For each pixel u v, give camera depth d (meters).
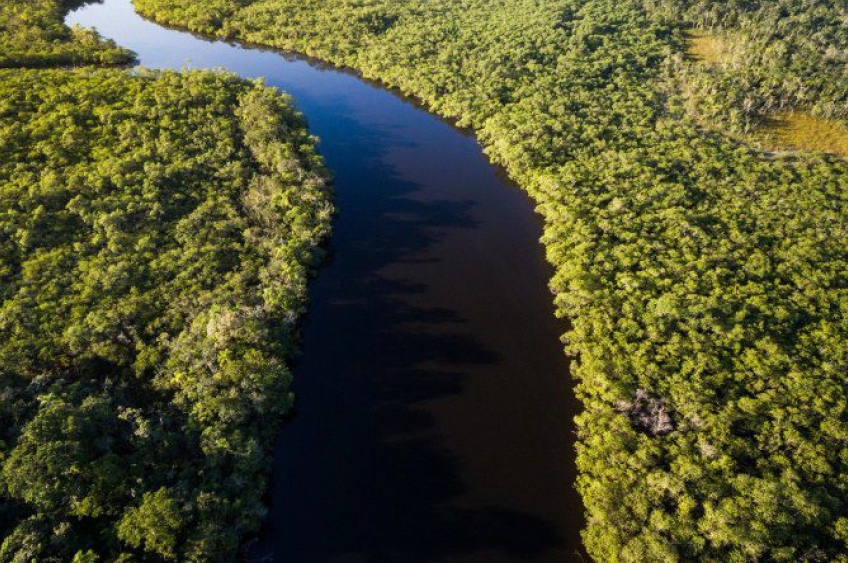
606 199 118.50
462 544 73.81
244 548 71.06
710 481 70.50
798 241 108.12
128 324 87.62
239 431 74.44
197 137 129.00
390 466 81.81
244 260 101.94
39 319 86.25
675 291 96.50
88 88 137.12
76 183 109.31
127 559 59.91
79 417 69.25
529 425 87.00
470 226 124.31
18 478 62.69
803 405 79.19
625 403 80.56
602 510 69.81
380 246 118.69
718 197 120.69
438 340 99.56
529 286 110.25
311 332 100.31
